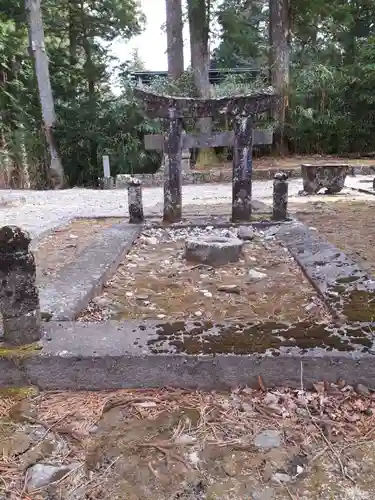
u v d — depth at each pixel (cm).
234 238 444
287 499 140
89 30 1633
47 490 146
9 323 212
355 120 1647
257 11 1731
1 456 162
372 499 140
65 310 271
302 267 378
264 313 291
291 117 1602
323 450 161
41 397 199
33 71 1512
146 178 1332
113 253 419
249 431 172
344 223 574
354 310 262
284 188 555
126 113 1603
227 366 199
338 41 1755
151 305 314
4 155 1505
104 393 202
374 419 178
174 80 1459
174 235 523
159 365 202
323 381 198
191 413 184
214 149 1614
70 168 1658
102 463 157
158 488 146
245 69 1741
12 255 207
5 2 1551
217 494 143
